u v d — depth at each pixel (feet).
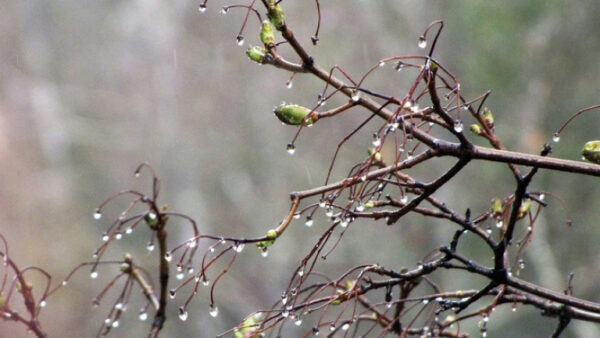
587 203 31.96
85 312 47.37
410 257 43.65
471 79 34.83
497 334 34.65
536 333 34.35
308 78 47.55
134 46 64.75
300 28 47.83
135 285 47.09
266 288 51.16
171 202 57.00
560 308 8.87
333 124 48.19
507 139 32.94
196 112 59.47
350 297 7.97
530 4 33.04
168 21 62.18
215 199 56.85
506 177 35.24
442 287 36.76
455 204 38.06
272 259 51.55
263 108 57.16
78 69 66.85
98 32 66.90
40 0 67.51
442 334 9.00
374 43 45.55
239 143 57.52
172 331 46.85
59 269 49.14
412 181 8.30
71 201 58.75
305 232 50.85
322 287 8.03
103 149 60.85
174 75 60.90
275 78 57.21
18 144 61.62
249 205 55.31
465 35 35.60
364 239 46.11
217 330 48.11
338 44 46.98
